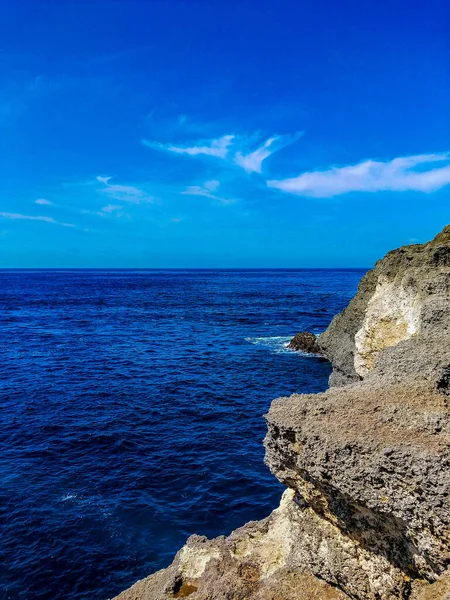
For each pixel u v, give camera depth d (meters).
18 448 19.38
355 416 7.98
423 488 6.09
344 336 26.81
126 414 23.53
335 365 25.30
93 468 17.72
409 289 15.18
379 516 6.84
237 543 9.74
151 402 25.58
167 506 15.41
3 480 16.67
